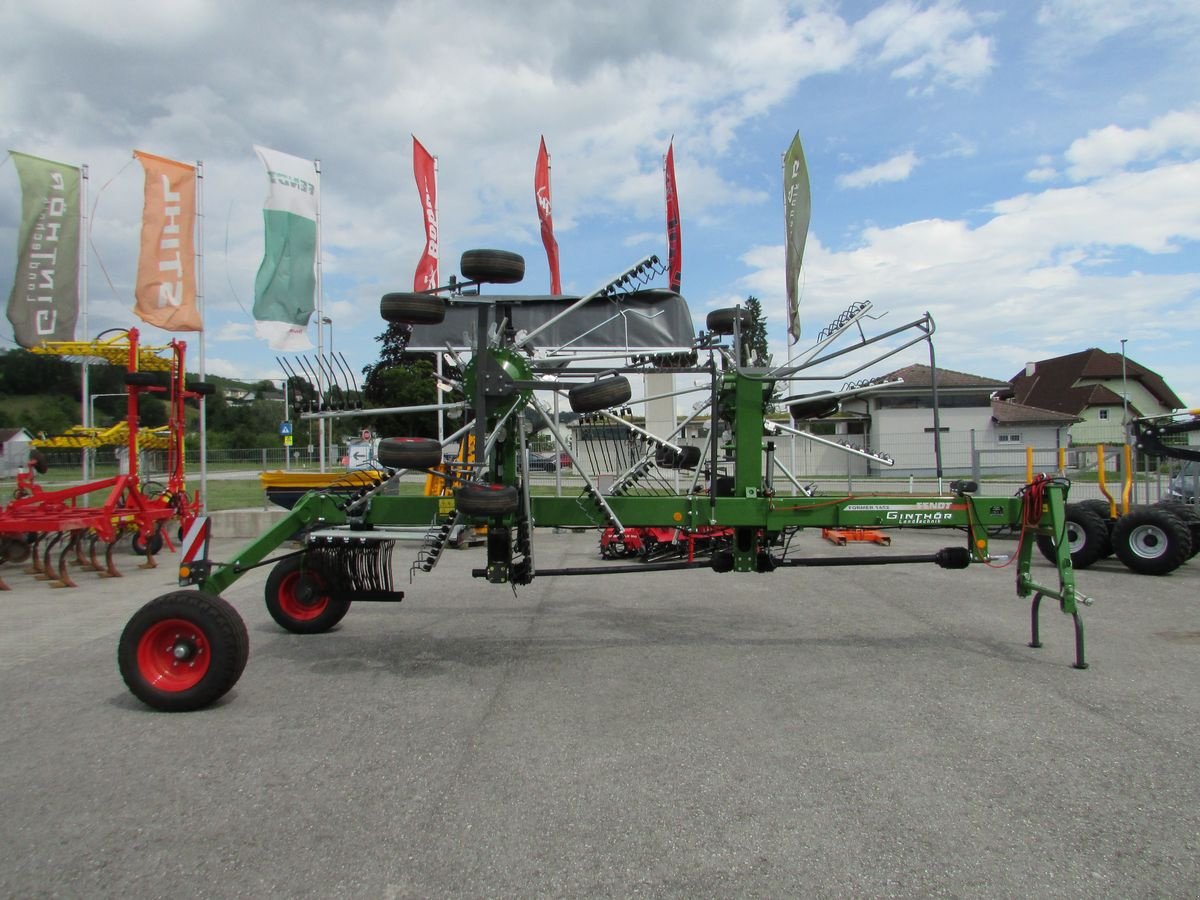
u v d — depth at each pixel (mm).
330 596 6172
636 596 7887
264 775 3564
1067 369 57031
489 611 7168
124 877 2719
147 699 4418
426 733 4078
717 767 3613
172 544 11711
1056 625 6488
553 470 7004
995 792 3336
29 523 8664
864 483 16719
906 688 4766
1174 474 11336
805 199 11680
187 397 12344
